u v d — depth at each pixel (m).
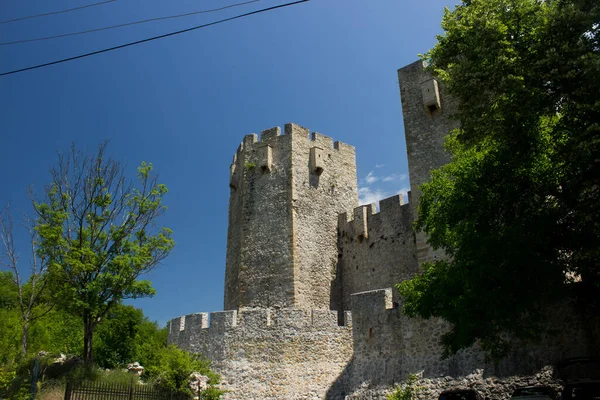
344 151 41.19
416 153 30.16
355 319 26.92
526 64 14.97
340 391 28.48
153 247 28.64
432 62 18.83
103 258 27.30
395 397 21.05
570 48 14.10
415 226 20.02
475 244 15.35
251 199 37.56
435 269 18.91
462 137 17.17
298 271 34.31
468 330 15.61
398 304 29.72
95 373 25.08
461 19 16.78
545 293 16.27
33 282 27.28
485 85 15.88
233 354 29.84
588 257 13.48
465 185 16.16
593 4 14.62
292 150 37.41
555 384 18.25
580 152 13.34
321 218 37.44
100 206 28.44
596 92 13.81
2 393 19.75
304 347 29.30
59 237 26.36
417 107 31.08
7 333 28.23
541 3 16.06
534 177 15.42
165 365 25.67
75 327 43.38
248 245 36.22
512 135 15.52
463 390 18.00
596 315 17.55
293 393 28.27
